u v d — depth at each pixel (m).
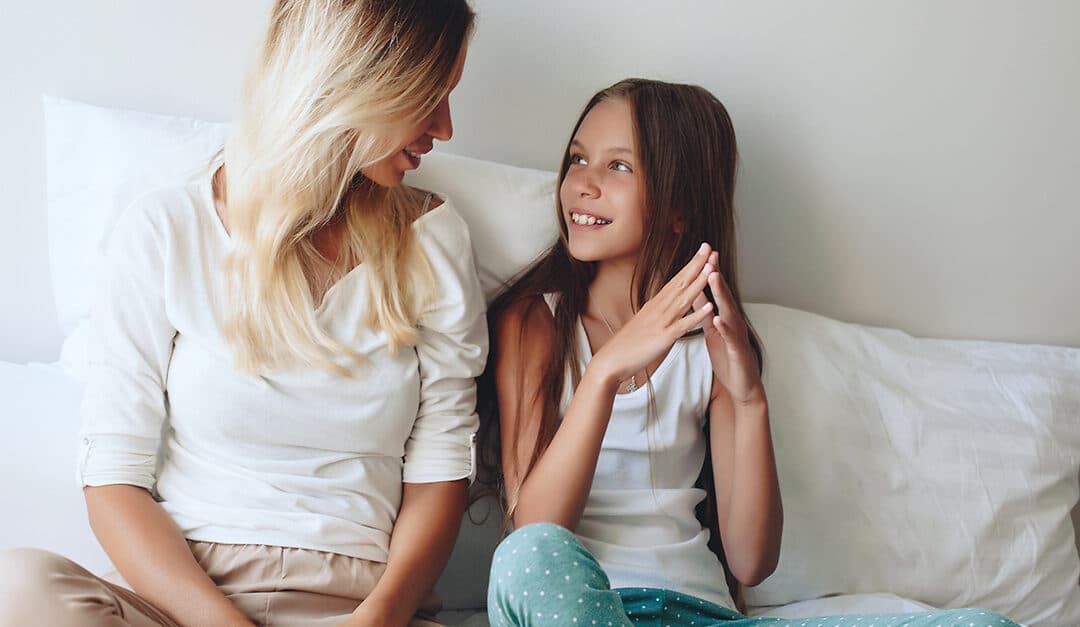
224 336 1.22
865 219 1.79
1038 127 1.80
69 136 1.46
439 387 1.34
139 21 1.51
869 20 1.72
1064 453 1.66
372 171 1.26
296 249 1.26
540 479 1.33
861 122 1.75
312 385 1.24
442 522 1.29
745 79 1.71
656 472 1.43
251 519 1.21
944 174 1.79
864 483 1.59
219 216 1.26
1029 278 1.85
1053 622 1.61
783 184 1.75
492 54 1.62
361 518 1.26
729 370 1.38
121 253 1.23
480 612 1.50
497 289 1.52
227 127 1.50
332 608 1.21
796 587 1.55
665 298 1.33
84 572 1.01
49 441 1.32
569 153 1.50
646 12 1.66
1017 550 1.60
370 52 1.18
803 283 1.79
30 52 1.49
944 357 1.72
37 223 1.55
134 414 1.22
